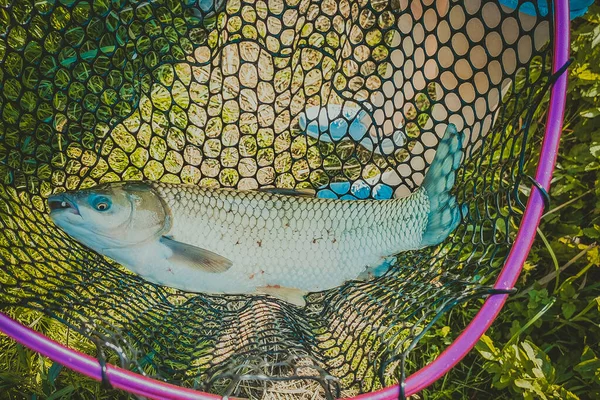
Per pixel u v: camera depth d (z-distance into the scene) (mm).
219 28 616
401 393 361
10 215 510
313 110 737
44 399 562
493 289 402
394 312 487
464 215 541
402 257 558
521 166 445
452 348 390
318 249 515
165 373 458
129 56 690
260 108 737
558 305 647
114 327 435
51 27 523
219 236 504
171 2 724
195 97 726
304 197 512
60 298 465
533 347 595
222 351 539
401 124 700
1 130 637
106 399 573
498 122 526
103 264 545
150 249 495
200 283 508
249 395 604
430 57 559
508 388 609
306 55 754
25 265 568
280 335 497
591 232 667
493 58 522
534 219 416
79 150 667
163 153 695
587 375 588
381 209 517
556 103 437
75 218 482
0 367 572
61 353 345
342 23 751
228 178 704
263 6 743
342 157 737
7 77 527
